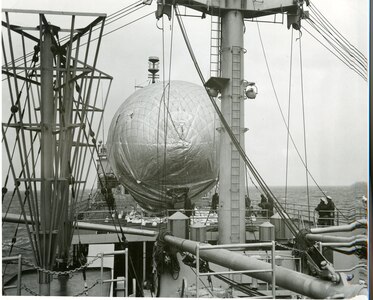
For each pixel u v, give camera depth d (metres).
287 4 15.65
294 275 8.28
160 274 15.63
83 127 11.37
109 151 24.69
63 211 10.52
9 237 31.80
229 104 15.45
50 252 10.27
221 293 10.95
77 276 12.81
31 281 12.06
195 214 21.59
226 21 15.63
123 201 27.42
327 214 18.00
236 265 10.00
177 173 22.00
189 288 11.99
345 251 12.64
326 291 7.34
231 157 15.32
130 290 19.00
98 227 18.42
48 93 10.34
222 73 15.71
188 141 21.75
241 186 15.35
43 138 10.22
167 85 23.38
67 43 10.70
